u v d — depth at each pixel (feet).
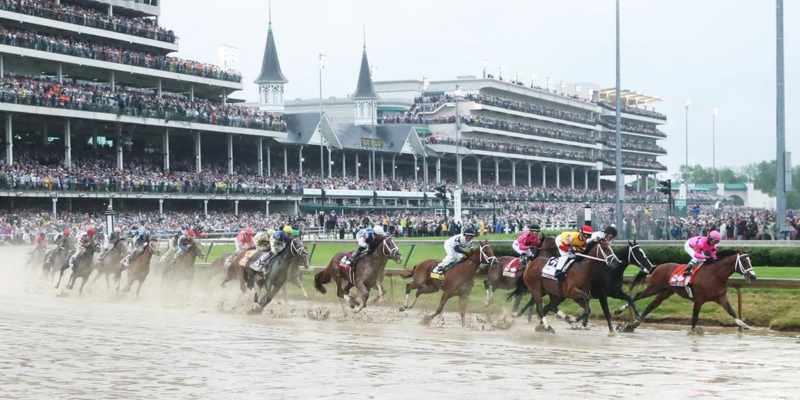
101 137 272.31
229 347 70.79
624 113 531.50
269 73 354.33
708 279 78.54
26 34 237.45
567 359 64.18
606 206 415.44
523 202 379.14
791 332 81.41
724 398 50.24
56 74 261.85
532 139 436.35
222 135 293.23
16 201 230.89
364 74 382.83
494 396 51.08
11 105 224.33
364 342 73.82
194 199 268.00
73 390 53.67
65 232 131.75
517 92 448.24
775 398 50.21
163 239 217.77
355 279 91.81
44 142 256.73
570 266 79.51
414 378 56.75
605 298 79.61
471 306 100.68
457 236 85.66
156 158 281.54
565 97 486.79
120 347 70.85
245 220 263.70
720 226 189.16
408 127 357.41
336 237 245.45
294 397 51.44
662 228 182.39
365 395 51.72
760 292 90.58
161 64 272.31
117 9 289.12
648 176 573.33
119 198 245.24
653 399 49.98
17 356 66.18
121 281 135.13
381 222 241.76
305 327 85.40
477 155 393.09
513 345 71.92
